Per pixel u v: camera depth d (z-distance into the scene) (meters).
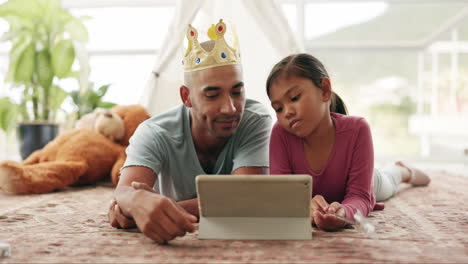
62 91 3.03
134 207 0.88
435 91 4.42
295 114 1.05
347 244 0.87
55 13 2.84
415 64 5.41
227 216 0.92
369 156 1.12
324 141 1.14
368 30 5.45
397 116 5.65
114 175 1.93
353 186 1.12
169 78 2.41
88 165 1.96
